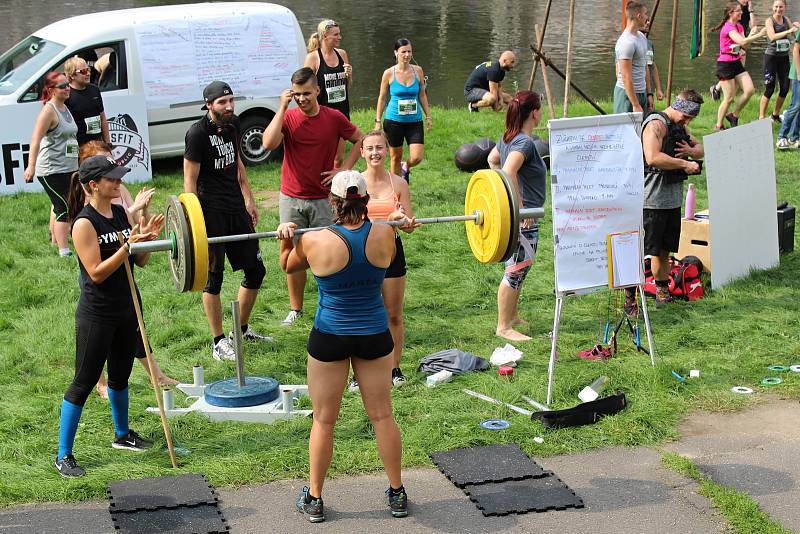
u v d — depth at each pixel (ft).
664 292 29.45
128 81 44.16
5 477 19.08
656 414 21.86
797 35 45.78
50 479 19.02
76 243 18.80
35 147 33.47
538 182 25.89
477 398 22.90
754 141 31.14
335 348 17.03
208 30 45.60
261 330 28.02
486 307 29.76
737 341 26.30
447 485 19.10
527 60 87.51
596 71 82.58
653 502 18.38
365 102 71.00
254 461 19.75
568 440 20.85
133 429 21.35
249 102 46.60
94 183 18.75
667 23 106.63
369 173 23.11
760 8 110.83
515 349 25.50
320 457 17.44
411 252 34.86
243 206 26.18
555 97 71.56
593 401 21.91
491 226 20.77
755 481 19.12
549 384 22.81
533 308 29.50
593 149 23.36
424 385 23.84
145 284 31.68
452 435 20.98
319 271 16.83
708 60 84.48
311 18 112.98
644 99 40.34
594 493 18.74
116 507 17.97
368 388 17.43
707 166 29.94
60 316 28.58
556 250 23.25
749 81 49.90
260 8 47.16
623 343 26.32
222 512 18.03
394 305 23.11
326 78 38.60
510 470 19.44
